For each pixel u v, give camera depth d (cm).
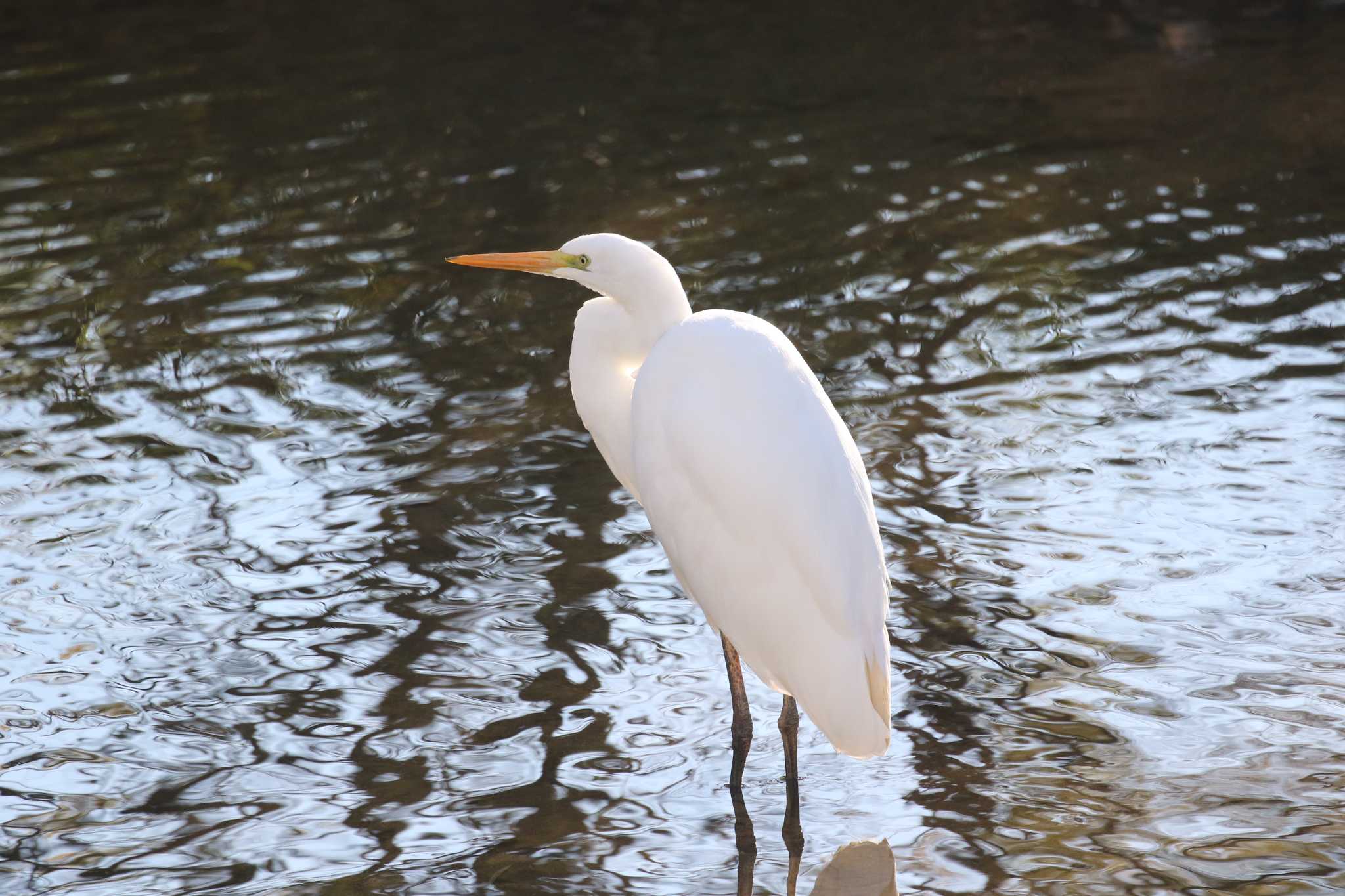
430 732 762
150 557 950
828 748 751
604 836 671
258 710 783
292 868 652
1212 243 1502
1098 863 634
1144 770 706
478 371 1254
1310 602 852
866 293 1402
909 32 2567
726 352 682
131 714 780
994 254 1498
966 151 1864
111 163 1855
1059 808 679
